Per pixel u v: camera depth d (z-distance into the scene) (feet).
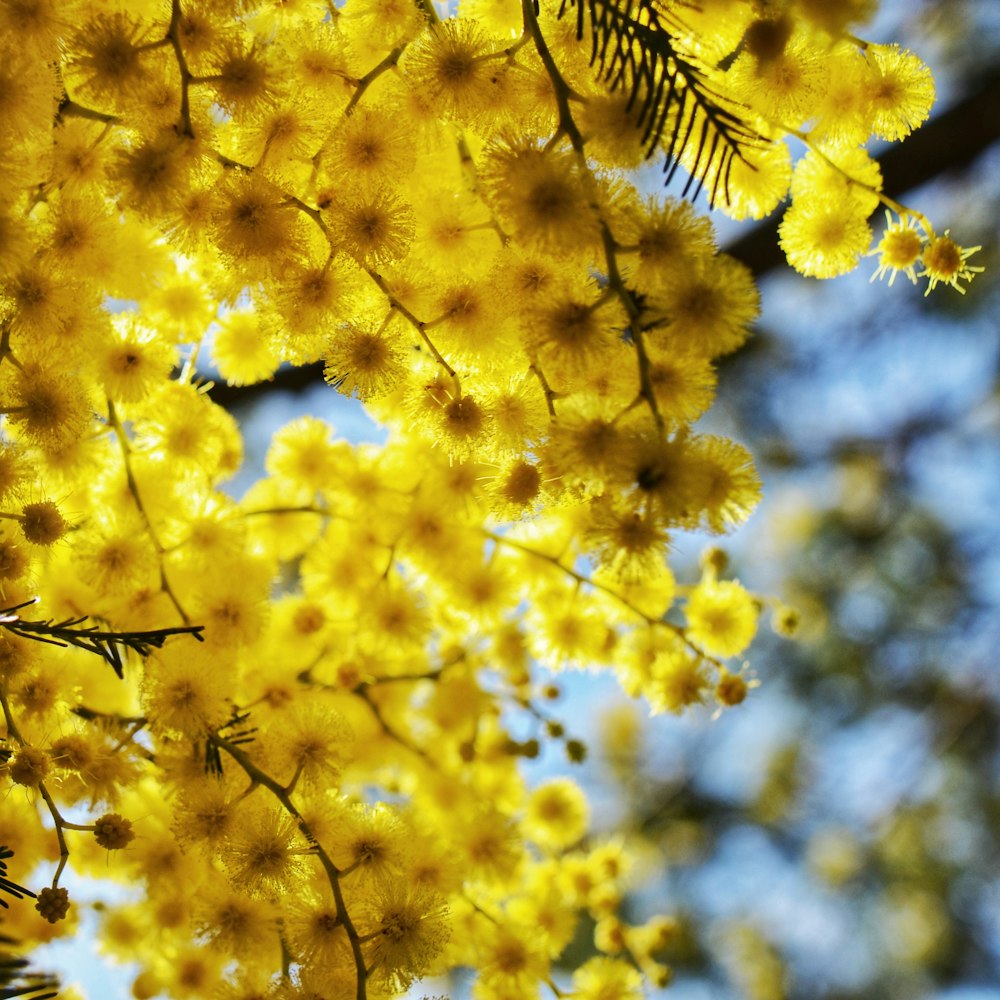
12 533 0.94
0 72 0.88
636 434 0.85
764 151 0.94
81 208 0.92
